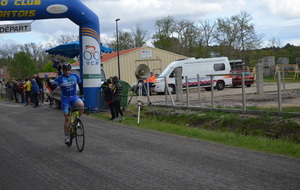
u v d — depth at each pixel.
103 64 34.78
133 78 36.47
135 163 6.28
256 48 50.00
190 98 18.47
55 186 5.04
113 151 7.35
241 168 5.81
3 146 8.22
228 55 50.94
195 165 6.07
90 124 11.72
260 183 4.96
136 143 8.23
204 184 4.97
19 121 13.09
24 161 6.64
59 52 20.05
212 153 7.03
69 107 7.69
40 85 21.70
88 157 6.83
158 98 20.41
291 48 56.47
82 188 4.91
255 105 12.69
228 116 10.89
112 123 11.96
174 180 5.19
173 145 7.95
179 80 16.41
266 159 6.44
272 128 9.41
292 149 7.12
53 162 6.50
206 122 11.48
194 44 58.72
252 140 8.32
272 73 39.62
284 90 19.19
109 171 5.77
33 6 13.13
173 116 13.09
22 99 23.91
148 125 11.38
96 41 14.79
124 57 35.97
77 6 13.79
